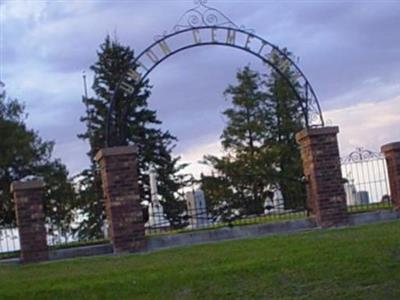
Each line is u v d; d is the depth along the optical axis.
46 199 30.41
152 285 12.25
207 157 43.44
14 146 44.09
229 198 29.19
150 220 18.78
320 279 12.08
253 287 11.98
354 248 13.32
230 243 15.90
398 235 14.16
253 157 41.88
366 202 19.34
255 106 43.78
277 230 17.66
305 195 19.53
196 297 11.80
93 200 28.03
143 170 41.53
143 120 43.28
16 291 12.43
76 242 18.05
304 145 18.38
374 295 11.52
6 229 18.53
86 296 12.06
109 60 45.12
